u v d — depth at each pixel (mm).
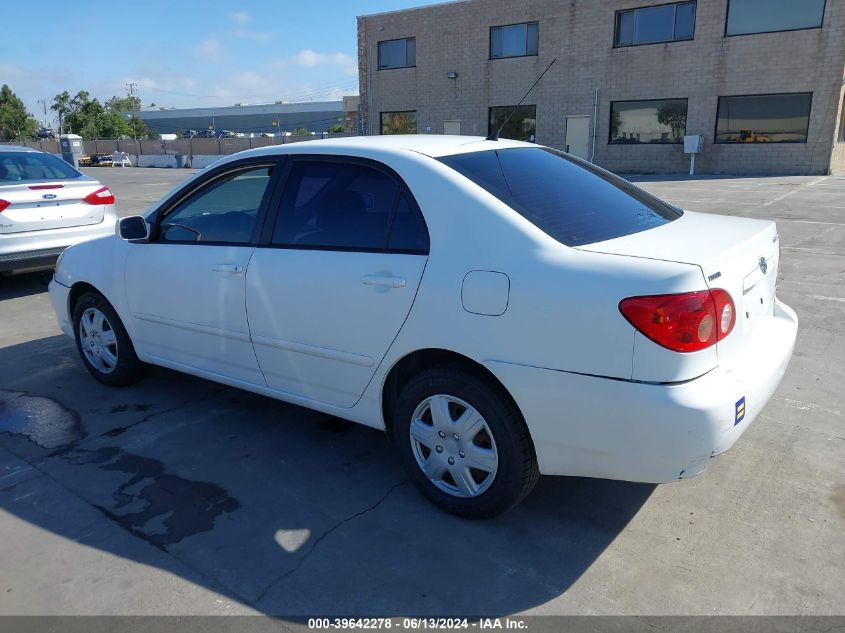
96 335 4691
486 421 2871
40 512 3209
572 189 3262
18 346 5672
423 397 3059
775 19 22312
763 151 23469
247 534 3014
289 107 90625
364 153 3262
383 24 30922
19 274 8680
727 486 3303
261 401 4480
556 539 2945
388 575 2732
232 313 3678
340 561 2820
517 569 2754
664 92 24859
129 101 100875
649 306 2406
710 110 24062
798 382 4500
